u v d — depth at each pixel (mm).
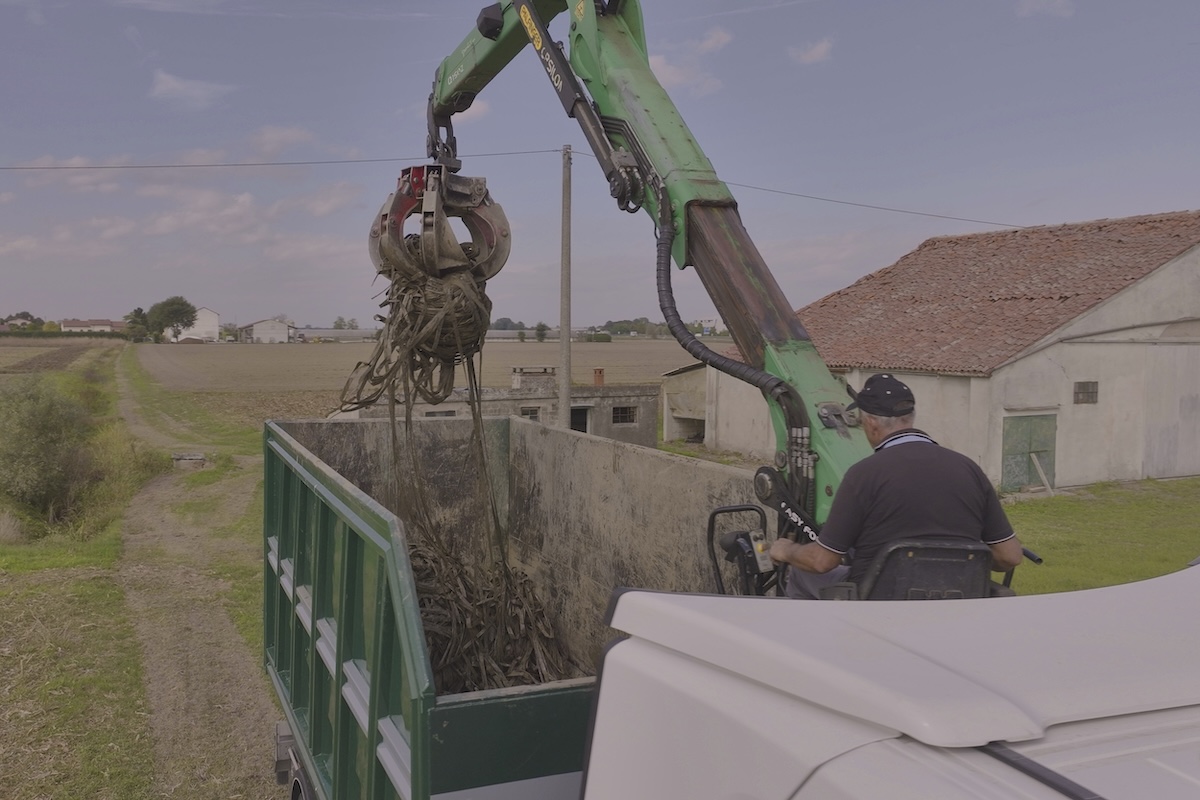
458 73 5277
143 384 63688
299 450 4555
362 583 3207
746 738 1498
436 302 4934
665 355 105438
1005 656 1579
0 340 155125
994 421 18938
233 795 5859
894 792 1256
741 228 3455
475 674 4660
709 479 4520
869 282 27781
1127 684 1498
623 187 3764
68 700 7254
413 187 5062
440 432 7156
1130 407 20516
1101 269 21562
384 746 2785
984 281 24078
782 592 3244
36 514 17047
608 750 1808
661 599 1806
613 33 4105
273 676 5324
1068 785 1227
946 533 2574
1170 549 13383
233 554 13234
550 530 6430
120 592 10672
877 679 1425
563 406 18094
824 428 2980
